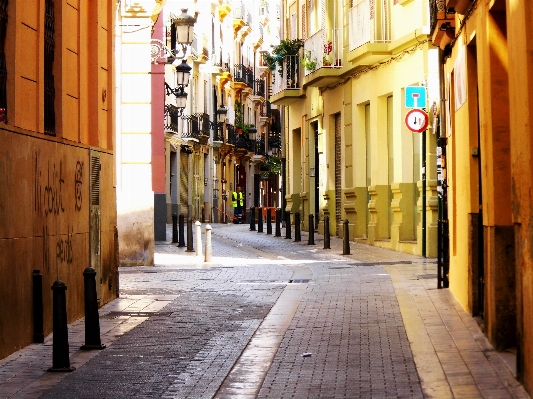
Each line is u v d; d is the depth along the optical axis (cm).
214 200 5894
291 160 3897
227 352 1023
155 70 2814
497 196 972
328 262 2211
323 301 1443
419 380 859
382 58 2566
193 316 1304
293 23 3778
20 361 976
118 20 2247
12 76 1048
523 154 780
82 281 1323
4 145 991
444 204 1552
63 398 811
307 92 3525
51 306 1166
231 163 6512
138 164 2242
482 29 1025
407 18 2377
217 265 2191
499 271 974
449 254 1552
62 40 1254
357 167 2870
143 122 2247
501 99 977
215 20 5794
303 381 870
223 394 824
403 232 2462
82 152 1330
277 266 2133
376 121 2648
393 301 1416
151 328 1198
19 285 1041
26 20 1105
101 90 1477
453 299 1409
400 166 2456
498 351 974
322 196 3338
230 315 1312
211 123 5731
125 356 1005
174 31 4606
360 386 843
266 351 1029
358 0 2755
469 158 1227
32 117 1128
